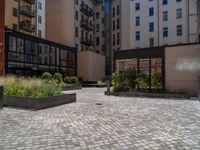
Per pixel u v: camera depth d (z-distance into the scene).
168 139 5.43
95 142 5.21
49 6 42.94
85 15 50.41
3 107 10.63
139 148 4.80
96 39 56.66
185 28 42.34
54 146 4.94
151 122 7.28
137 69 18.72
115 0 53.16
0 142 5.23
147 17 46.47
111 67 51.69
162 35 44.69
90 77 39.34
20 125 6.89
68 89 25.11
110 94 17.95
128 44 49.41
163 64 17.20
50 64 33.38
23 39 28.09
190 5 41.78
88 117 8.12
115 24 53.12
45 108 10.40
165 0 44.62
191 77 16.00
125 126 6.74
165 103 12.22
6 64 25.27
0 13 26.48
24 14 37.91
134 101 13.30
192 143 5.12
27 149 4.76
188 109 10.00
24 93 11.54
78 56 40.28
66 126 6.76
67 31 41.94
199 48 15.78
